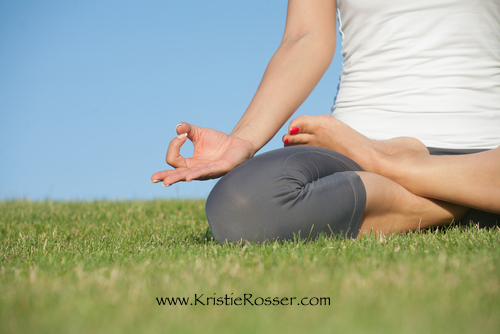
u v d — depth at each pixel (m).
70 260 2.23
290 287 1.47
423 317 1.13
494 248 2.18
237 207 2.60
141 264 2.00
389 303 1.24
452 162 2.98
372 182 2.88
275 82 3.59
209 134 3.07
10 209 6.65
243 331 1.06
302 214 2.61
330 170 2.85
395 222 3.16
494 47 3.41
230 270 1.78
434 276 1.56
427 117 3.35
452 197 2.99
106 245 3.04
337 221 2.73
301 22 3.92
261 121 3.39
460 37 3.38
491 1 3.36
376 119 3.48
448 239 2.68
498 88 3.39
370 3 3.57
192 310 1.24
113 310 1.23
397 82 3.47
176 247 2.76
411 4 3.44
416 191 3.06
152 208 6.39
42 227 4.43
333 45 3.88
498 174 2.92
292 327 1.08
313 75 3.65
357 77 3.66
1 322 1.16
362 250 2.22
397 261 1.85
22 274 1.81
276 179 2.59
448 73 3.37
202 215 5.55
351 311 1.17
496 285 1.44
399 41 3.48
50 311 1.24
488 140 3.28
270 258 2.05
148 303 1.31
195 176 2.70
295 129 3.12
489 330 1.05
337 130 3.13
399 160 3.06
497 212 3.01
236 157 2.92
